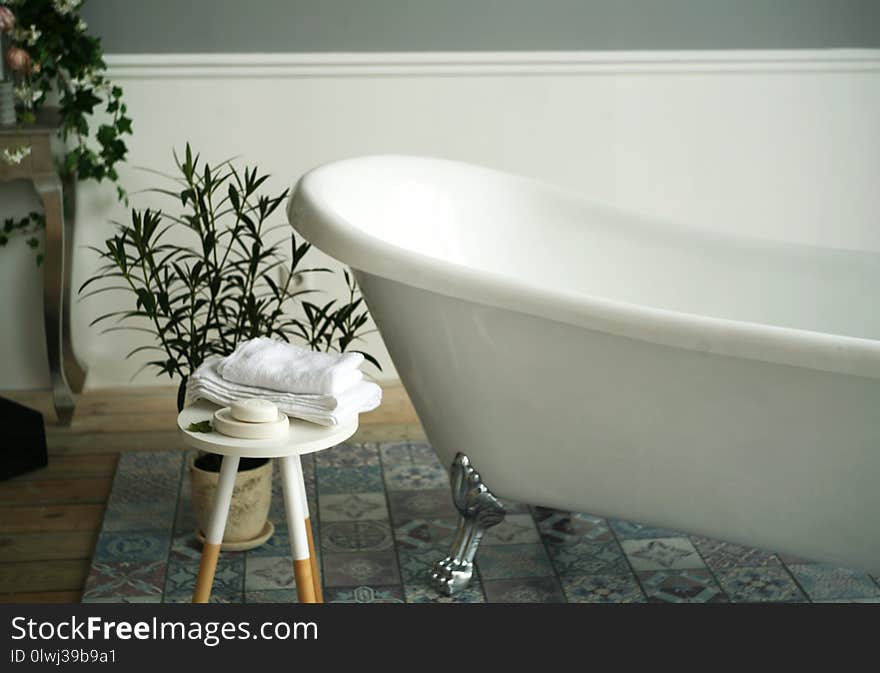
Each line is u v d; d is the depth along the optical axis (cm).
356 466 303
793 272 288
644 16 357
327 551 258
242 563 251
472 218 295
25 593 237
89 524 268
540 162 363
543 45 354
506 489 244
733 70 362
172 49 338
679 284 296
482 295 211
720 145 370
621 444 225
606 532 272
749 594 245
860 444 204
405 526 271
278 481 293
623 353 211
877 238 383
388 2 344
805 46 366
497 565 255
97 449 310
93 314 350
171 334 352
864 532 217
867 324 283
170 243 348
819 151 374
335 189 253
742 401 207
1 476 289
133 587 239
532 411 228
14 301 344
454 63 350
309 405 191
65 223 331
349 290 359
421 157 295
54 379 320
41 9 304
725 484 221
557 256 302
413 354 237
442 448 250
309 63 343
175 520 270
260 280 353
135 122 340
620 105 362
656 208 372
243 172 348
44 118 309
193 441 184
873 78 370
